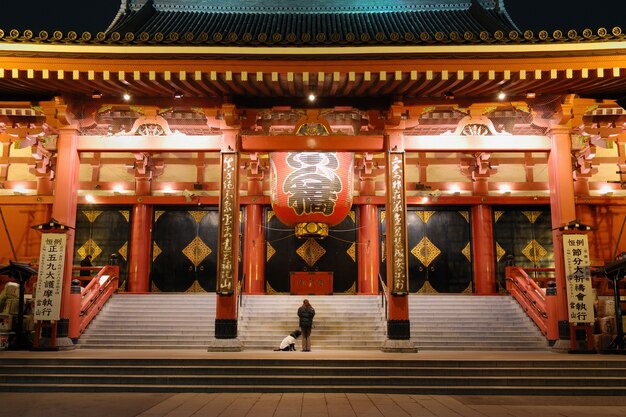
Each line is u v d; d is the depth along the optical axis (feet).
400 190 47.70
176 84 45.24
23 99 47.93
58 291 45.01
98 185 73.61
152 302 61.31
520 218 74.08
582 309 45.11
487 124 49.11
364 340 51.93
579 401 32.60
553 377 35.99
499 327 54.80
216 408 29.32
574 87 45.85
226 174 47.93
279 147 48.44
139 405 30.12
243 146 48.62
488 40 42.01
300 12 84.69
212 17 83.10
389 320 46.47
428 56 42.42
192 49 42.09
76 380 35.70
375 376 36.22
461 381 35.50
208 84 45.37
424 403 31.24
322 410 28.94
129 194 73.51
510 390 34.53
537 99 48.52
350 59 42.57
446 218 74.54
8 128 53.47
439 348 50.31
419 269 73.41
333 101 48.80
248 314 57.52
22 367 36.81
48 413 28.04
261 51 42.16
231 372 36.63
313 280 68.85
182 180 74.84
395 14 83.82
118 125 54.44
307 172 49.52
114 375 36.04
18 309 49.16
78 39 42.09
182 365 37.37
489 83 44.83
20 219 69.36
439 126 56.44
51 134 53.21
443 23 78.74
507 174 73.97
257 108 48.73
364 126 51.65
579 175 70.08
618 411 29.89
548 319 49.96
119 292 69.10
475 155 73.10
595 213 69.62
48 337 45.14
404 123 48.47
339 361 37.76
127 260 72.74
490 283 71.36
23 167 71.26
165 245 74.08
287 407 29.71
